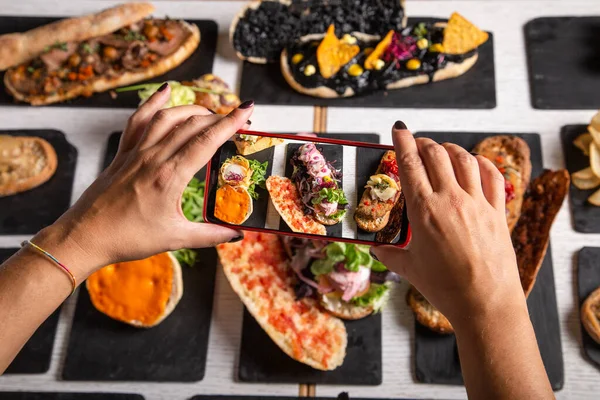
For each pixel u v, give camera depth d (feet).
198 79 2.46
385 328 2.16
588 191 2.27
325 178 1.46
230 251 2.20
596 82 2.43
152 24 2.57
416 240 1.37
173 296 2.17
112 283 2.18
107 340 2.18
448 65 2.42
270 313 2.13
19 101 2.53
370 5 2.54
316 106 2.46
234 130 1.42
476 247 1.32
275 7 2.55
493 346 1.30
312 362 2.07
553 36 2.52
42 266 1.43
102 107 2.53
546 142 2.37
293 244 2.18
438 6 2.62
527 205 2.22
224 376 2.14
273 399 2.09
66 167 2.44
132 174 1.45
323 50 2.41
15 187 2.38
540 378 1.28
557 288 2.17
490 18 2.59
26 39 2.51
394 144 1.42
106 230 1.46
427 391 2.09
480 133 2.37
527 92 2.45
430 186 1.36
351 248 2.04
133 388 2.14
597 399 2.04
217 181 1.49
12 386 2.15
